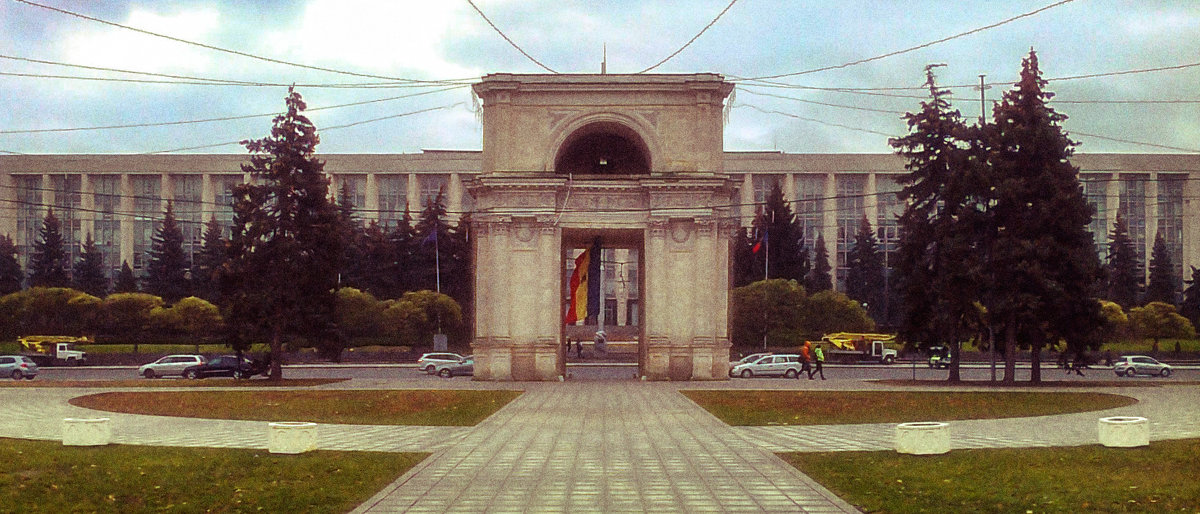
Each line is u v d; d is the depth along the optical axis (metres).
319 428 33.78
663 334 61.56
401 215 155.25
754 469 23.56
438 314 101.69
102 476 22.00
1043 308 58.09
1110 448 26.66
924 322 62.25
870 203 155.88
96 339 104.00
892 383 58.97
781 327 101.75
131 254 156.88
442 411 39.72
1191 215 154.38
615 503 19.17
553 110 62.25
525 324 61.69
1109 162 153.00
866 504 18.88
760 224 122.19
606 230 63.00
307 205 64.88
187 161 156.38
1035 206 58.19
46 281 132.00
